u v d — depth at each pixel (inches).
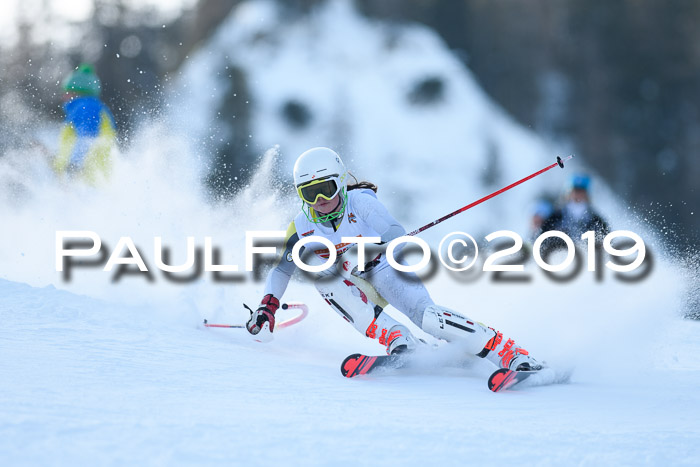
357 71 6122.1
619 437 394.3
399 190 5556.1
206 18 6609.3
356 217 588.7
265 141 5649.6
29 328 586.9
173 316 687.7
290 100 5846.5
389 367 554.3
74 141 1018.1
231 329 693.3
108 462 311.1
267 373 527.8
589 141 6471.5
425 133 5826.8
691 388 553.0
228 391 459.5
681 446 380.8
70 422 358.6
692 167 6540.4
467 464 341.4
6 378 443.5
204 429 362.3
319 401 450.3
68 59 6230.3
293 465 324.5
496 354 560.1
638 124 6727.4
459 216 5442.9
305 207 596.1
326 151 580.1
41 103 4451.3
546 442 378.6
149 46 6633.9
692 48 6884.8
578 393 526.6
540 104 6702.8
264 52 6205.7
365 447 353.7
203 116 5713.6
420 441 367.6
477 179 5693.9
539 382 545.0
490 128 5949.8
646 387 555.2
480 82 6811.0
